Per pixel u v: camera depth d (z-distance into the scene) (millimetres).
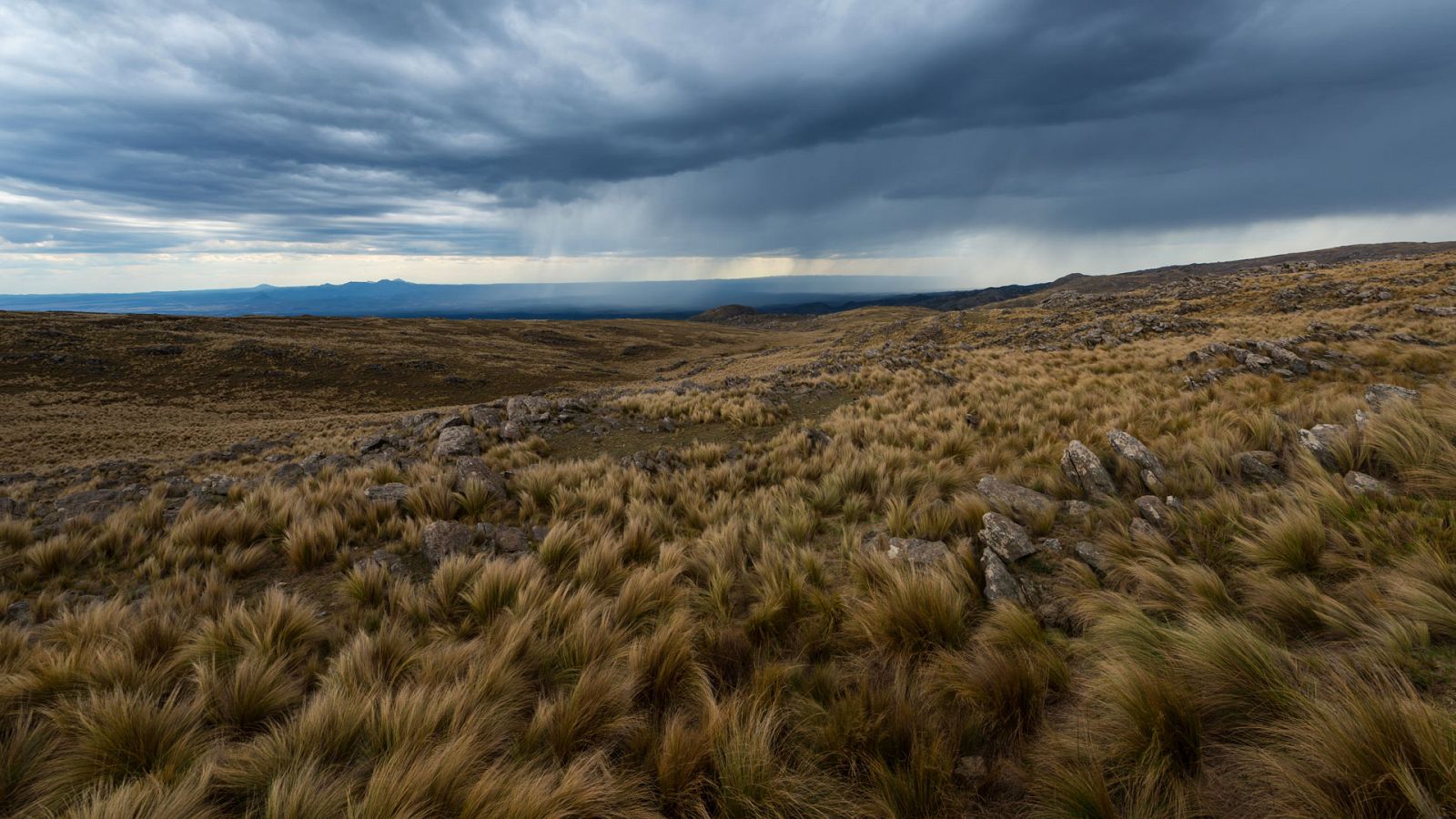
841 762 2695
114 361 66688
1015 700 2887
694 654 3643
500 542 6523
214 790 2502
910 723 2775
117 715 2764
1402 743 2014
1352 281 36750
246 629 4047
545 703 3027
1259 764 2268
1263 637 3062
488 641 3902
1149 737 2432
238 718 3137
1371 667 2568
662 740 2826
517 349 102125
